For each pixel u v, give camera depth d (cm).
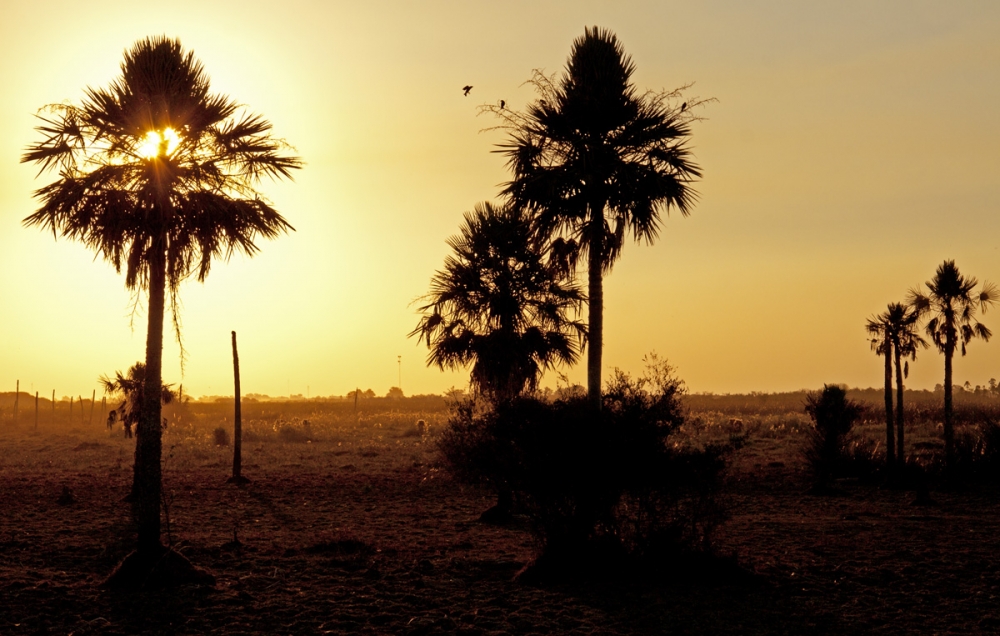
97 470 4016
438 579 1480
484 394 2289
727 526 2148
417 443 5984
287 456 4859
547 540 1491
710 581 1440
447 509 2569
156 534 1437
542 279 2370
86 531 2050
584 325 2400
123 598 1322
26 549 1783
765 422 7319
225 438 5972
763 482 3306
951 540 1948
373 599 1330
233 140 1459
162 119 1398
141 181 1410
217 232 1441
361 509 2555
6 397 19188
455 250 2434
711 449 1470
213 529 2122
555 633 1142
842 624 1191
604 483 1412
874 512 2488
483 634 1136
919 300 3091
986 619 1210
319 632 1148
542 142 1711
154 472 1438
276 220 1480
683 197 1670
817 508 2595
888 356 3231
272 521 2284
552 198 1678
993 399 14600
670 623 1189
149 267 1430
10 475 3712
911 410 7475
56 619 1207
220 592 1366
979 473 3316
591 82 1664
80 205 1390
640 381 1509
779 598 1338
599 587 1390
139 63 1437
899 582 1466
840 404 3466
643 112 1675
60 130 1398
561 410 1462
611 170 1666
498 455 1459
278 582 1448
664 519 1498
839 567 1587
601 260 1689
